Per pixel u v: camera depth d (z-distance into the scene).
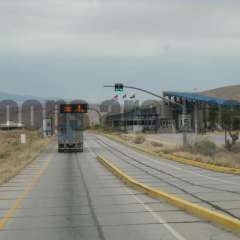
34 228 17.06
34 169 48.31
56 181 35.81
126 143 104.56
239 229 15.10
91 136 150.38
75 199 25.17
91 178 37.94
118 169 43.00
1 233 16.19
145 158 64.12
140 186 28.88
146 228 16.38
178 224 16.91
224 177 37.41
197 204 21.00
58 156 69.75
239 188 28.83
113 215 19.58
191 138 106.19
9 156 69.06
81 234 15.75
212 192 26.47
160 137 126.06
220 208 19.77
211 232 15.31
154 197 25.09
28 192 28.92
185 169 46.03
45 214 20.31
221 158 54.78
